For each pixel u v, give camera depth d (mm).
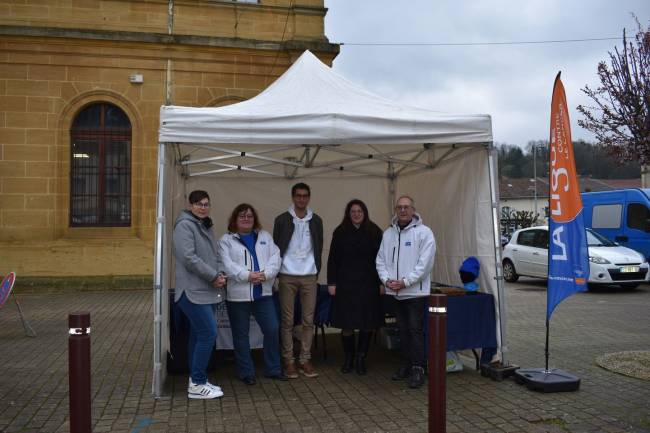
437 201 7051
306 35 13875
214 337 5223
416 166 7047
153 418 4672
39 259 12453
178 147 6566
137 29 13109
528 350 7055
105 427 4469
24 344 7410
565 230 5395
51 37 12531
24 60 12562
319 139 5363
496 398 5145
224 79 13477
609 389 5379
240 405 4996
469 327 5754
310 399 5152
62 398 5180
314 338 7215
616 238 14812
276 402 5074
